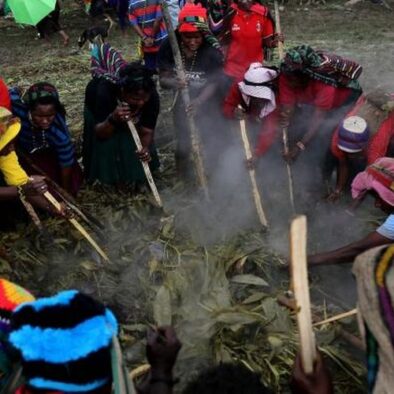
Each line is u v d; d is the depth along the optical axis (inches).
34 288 153.0
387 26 411.2
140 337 135.3
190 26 190.1
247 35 219.1
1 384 69.0
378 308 64.9
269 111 178.9
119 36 427.2
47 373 60.2
